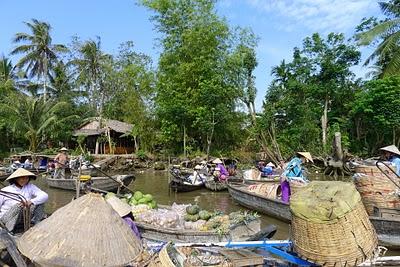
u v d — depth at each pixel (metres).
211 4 29.77
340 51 27.75
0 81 37.00
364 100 23.75
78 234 3.08
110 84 38.16
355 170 8.19
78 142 33.41
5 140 34.44
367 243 4.69
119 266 2.99
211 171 18.30
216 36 29.34
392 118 23.11
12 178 6.18
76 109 39.66
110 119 38.00
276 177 16.11
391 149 8.49
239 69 28.48
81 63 38.91
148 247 5.59
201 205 13.25
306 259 4.81
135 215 8.36
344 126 26.94
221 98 28.08
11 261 4.25
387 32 19.69
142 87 31.33
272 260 5.36
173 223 7.79
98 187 14.41
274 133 25.52
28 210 5.77
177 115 27.98
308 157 10.85
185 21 29.95
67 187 16.52
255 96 28.75
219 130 28.14
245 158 27.56
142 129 31.16
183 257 5.00
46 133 32.91
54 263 2.91
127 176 15.21
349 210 4.62
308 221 4.69
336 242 4.58
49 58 39.66
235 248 5.65
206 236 7.18
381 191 7.57
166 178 22.17
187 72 28.77
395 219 7.09
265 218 10.84
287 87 28.61
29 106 31.84
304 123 26.19
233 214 7.86
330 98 28.70
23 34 38.34
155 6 29.45
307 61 28.61
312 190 5.02
